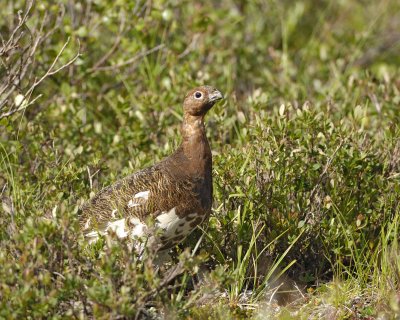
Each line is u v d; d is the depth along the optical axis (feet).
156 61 50.44
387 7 62.13
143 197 30.81
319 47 55.62
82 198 32.89
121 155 40.75
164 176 31.30
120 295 26.11
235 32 53.93
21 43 45.93
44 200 33.94
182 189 31.22
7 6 47.50
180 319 27.40
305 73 53.11
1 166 38.37
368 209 34.27
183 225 31.45
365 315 29.94
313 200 34.24
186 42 51.44
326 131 35.27
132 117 42.34
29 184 35.70
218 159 34.83
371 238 34.22
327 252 33.04
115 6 46.01
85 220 31.32
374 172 35.65
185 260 26.40
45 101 44.62
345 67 55.06
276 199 33.47
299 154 34.96
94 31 48.26
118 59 47.21
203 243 33.22
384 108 42.70
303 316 30.07
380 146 37.86
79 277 26.73
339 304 30.37
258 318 29.60
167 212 30.89
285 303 32.04
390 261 31.35
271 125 34.94
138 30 45.83
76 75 46.62
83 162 38.65
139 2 47.32
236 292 31.01
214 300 30.83
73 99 43.93
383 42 61.05
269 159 33.86
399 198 34.50
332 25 61.52
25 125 39.73
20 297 25.11
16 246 26.68
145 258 28.17
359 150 36.04
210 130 40.81
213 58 52.21
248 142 36.42
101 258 26.86
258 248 33.32
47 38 44.96
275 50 55.93
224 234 32.99
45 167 37.32
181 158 32.09
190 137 32.50
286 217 33.30
